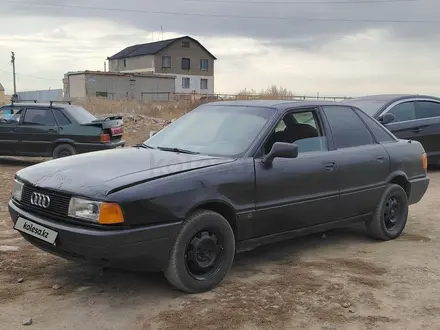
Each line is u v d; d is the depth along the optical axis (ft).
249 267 16.49
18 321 12.23
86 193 12.66
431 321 12.81
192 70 255.70
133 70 260.42
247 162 15.02
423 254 18.25
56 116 39.60
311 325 12.37
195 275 13.96
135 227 12.60
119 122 41.65
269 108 16.97
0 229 20.07
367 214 19.13
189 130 17.58
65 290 14.15
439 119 36.60
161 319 12.45
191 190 13.53
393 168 19.79
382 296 14.26
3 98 254.27
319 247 18.98
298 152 16.57
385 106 34.55
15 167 39.96
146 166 14.19
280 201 15.71
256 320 12.51
